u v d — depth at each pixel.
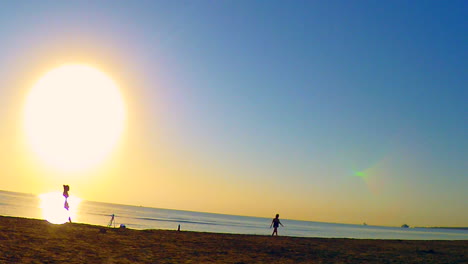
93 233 19.92
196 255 16.86
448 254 24.14
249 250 20.09
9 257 12.12
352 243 28.34
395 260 20.03
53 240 16.17
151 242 19.36
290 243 24.98
